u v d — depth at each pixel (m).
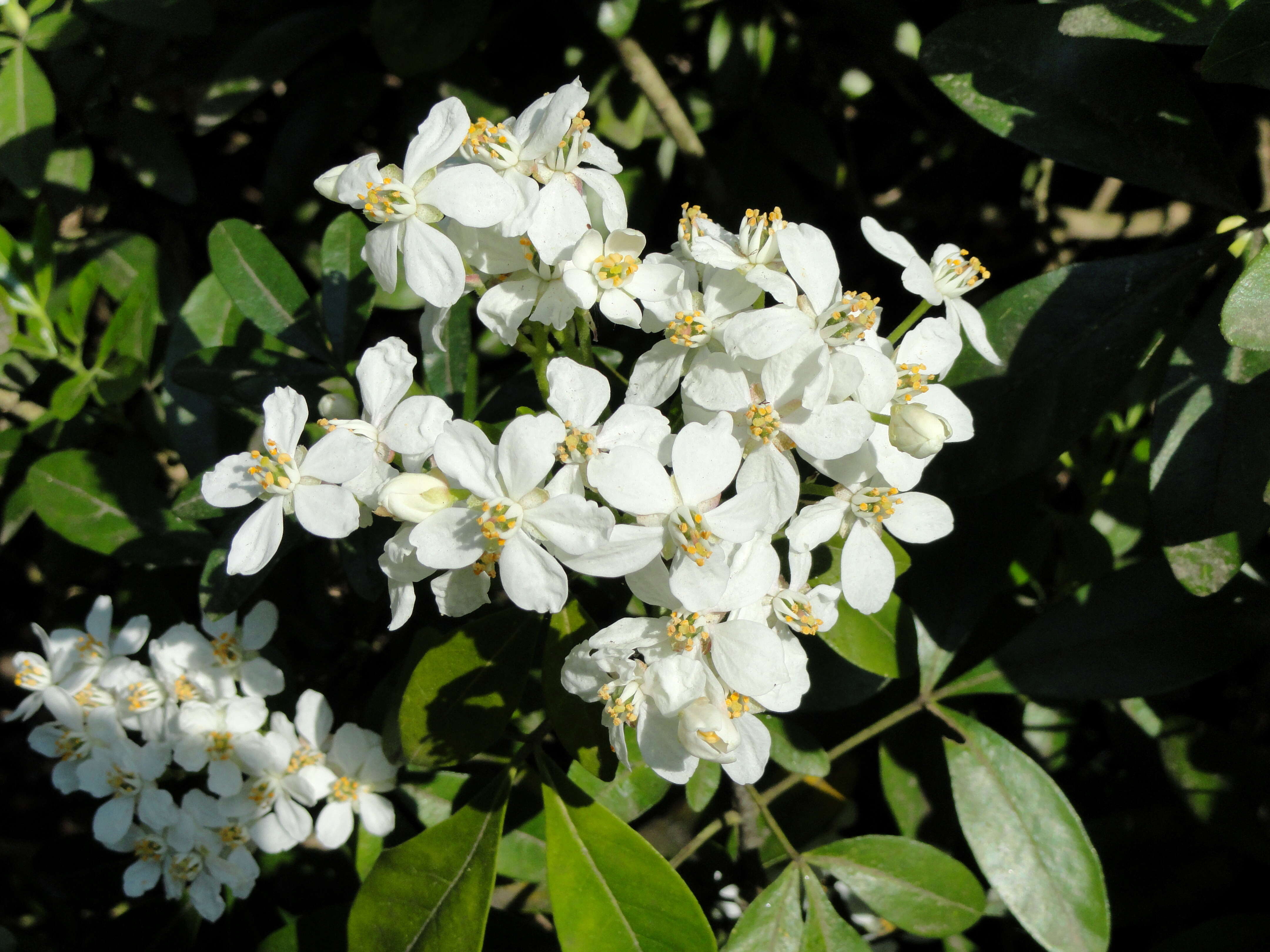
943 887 0.26
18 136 0.29
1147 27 0.23
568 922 0.23
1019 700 0.30
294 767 0.26
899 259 0.23
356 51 0.32
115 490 0.29
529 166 0.23
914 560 0.28
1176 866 0.28
